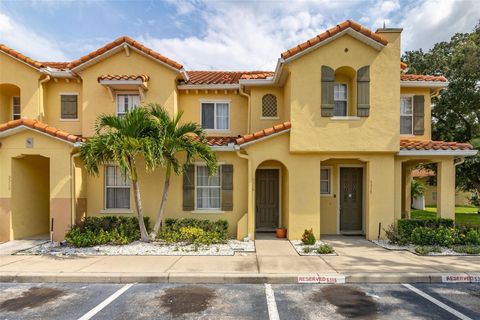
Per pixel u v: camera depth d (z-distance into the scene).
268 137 10.15
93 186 11.05
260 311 5.24
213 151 10.09
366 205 10.80
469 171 16.64
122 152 8.23
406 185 13.25
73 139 9.91
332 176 11.81
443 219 10.16
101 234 9.41
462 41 17.88
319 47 10.09
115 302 5.60
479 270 6.95
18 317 5.03
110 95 11.30
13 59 11.59
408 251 8.80
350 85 10.77
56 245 9.52
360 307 5.39
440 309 5.32
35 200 11.29
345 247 9.33
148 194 11.01
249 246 9.41
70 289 6.25
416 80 11.71
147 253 8.54
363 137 10.01
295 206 10.27
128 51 11.38
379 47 10.03
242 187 11.06
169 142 9.17
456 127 18.19
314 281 6.61
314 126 10.04
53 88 12.12
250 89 12.07
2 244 9.67
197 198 11.38
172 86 11.51
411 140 11.38
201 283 6.61
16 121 9.89
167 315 5.09
